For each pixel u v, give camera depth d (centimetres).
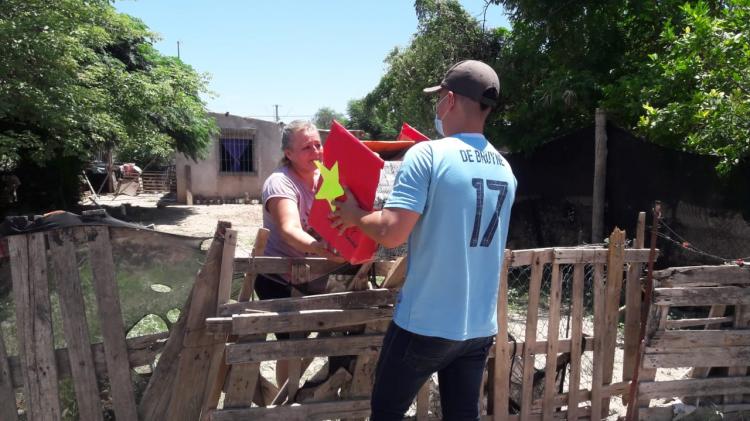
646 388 352
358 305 282
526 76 991
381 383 223
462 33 1232
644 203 691
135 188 2539
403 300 216
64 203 1571
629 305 365
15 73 919
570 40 930
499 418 333
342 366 304
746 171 584
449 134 224
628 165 708
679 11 834
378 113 1723
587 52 928
